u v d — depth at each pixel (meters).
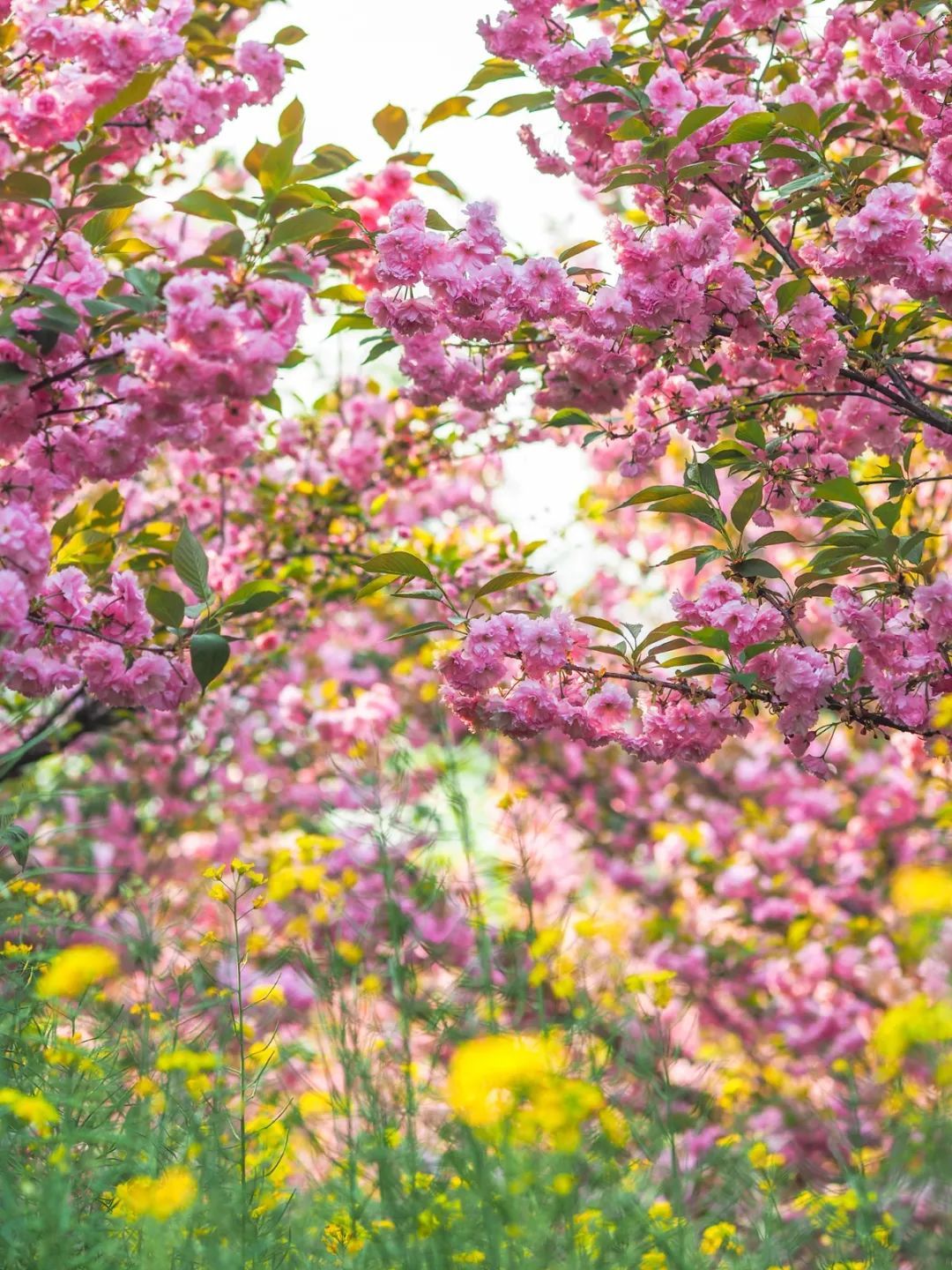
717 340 3.86
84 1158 2.81
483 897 3.98
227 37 4.94
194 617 3.52
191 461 6.24
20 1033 3.12
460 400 4.30
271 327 3.46
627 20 4.16
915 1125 3.21
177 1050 3.19
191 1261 2.60
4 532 3.29
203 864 7.85
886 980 6.97
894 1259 3.41
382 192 4.22
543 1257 2.71
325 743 7.19
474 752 4.48
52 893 3.84
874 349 3.67
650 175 3.66
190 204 3.47
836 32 4.38
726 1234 3.32
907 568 3.38
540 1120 2.87
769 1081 5.80
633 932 7.77
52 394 3.56
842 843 8.16
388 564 3.28
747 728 3.44
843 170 3.63
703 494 3.40
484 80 4.02
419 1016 3.62
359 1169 3.14
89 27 3.54
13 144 3.81
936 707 3.43
